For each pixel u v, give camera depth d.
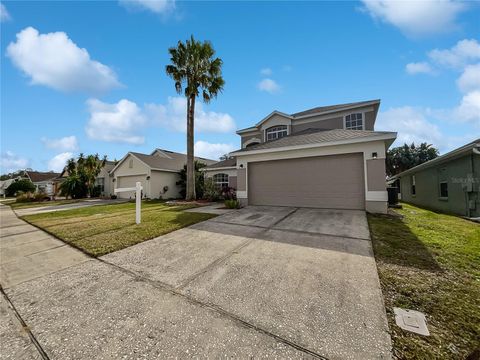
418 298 2.52
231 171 16.86
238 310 2.40
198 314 2.35
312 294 2.67
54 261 4.09
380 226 5.94
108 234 5.78
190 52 13.11
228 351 1.82
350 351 1.78
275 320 2.21
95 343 1.97
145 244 4.91
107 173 25.14
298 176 9.47
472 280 2.92
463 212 8.43
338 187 8.68
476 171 7.89
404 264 3.48
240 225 6.45
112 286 3.06
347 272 3.24
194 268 3.57
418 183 13.63
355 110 13.88
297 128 15.55
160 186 20.39
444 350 1.75
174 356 1.78
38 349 1.92
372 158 7.97
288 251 4.19
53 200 21.84
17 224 8.25
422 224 6.27
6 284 3.23
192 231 5.91
